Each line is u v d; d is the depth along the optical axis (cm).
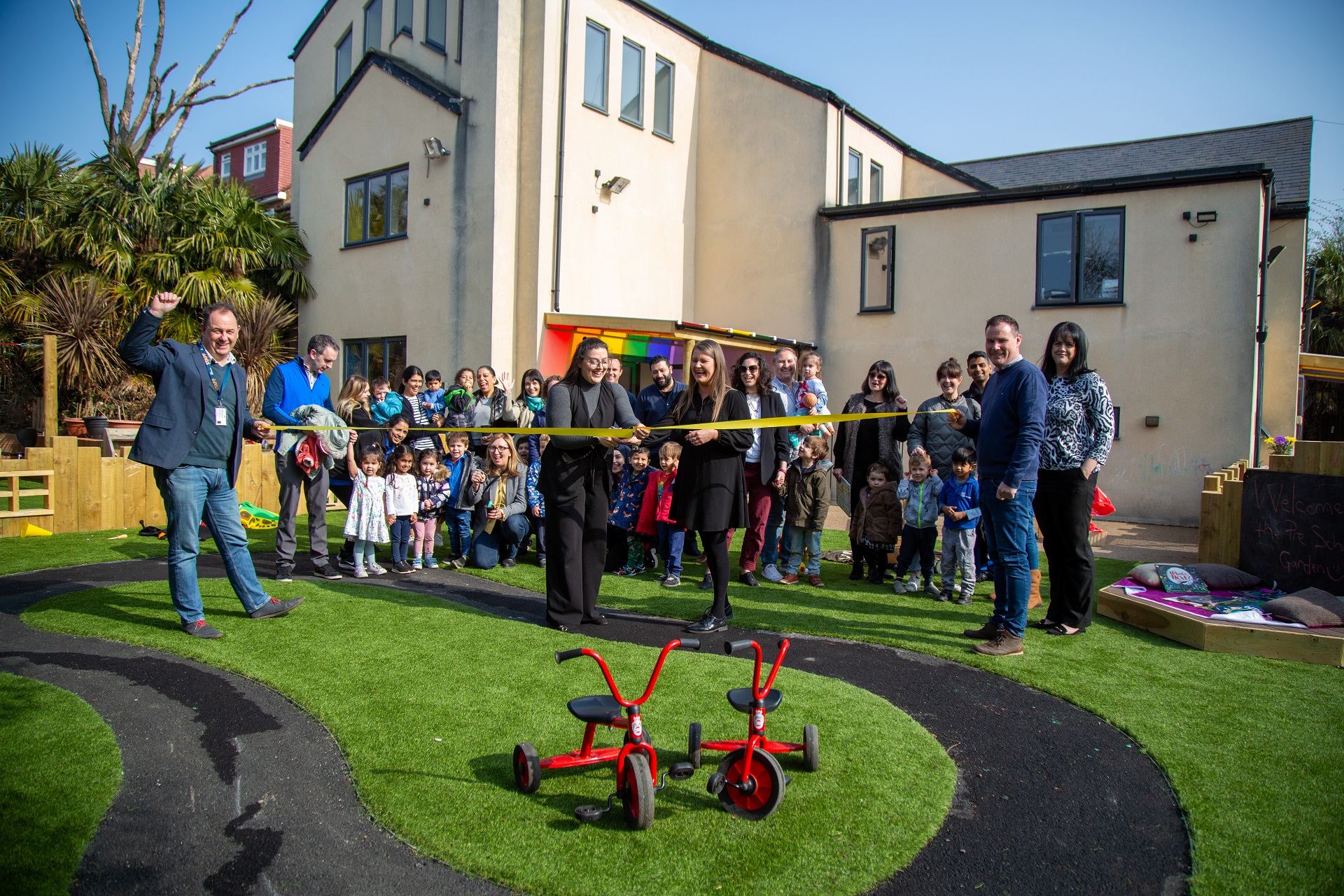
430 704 365
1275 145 1491
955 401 625
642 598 598
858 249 1349
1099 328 1162
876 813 283
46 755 312
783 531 688
